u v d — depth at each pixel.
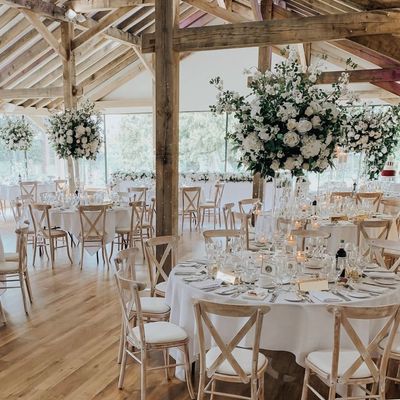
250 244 4.14
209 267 3.13
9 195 9.76
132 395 2.83
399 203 6.18
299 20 3.98
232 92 3.25
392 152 7.88
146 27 10.10
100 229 5.92
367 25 3.81
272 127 3.04
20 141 10.19
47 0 7.44
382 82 8.21
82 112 6.89
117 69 11.43
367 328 2.58
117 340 3.60
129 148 13.23
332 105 3.06
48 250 6.67
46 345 3.50
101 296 4.64
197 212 8.51
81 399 2.77
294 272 3.00
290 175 3.46
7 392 2.84
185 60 11.45
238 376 2.35
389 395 2.84
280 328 2.54
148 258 3.68
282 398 2.80
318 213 5.61
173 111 4.46
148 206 7.66
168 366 2.79
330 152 3.17
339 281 2.87
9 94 9.41
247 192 10.17
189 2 7.02
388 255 4.93
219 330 2.64
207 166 12.00
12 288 4.59
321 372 2.36
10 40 8.05
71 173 8.03
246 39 4.14
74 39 8.12
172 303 2.99
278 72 3.20
